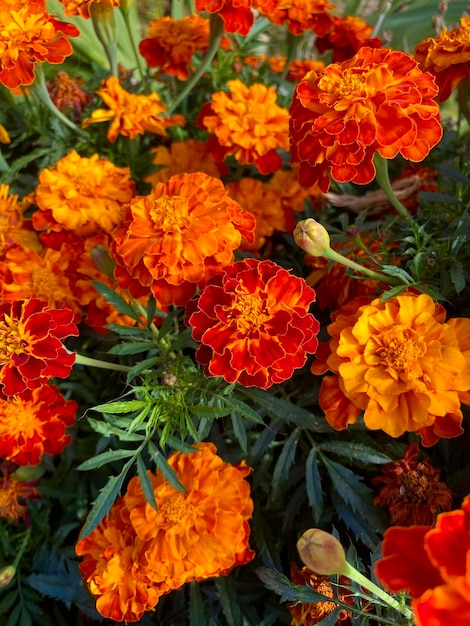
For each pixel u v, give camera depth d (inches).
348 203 14.8
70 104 16.5
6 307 10.9
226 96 15.2
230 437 13.2
